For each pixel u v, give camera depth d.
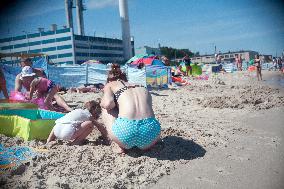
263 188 4.01
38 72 8.91
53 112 6.98
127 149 5.18
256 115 8.72
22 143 5.59
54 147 5.28
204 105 10.41
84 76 15.99
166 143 5.67
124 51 84.25
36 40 75.44
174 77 18.98
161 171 4.55
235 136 6.40
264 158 5.07
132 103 5.07
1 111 6.68
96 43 80.75
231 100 10.93
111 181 4.16
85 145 5.54
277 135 6.50
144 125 4.93
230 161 4.96
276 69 38.72
